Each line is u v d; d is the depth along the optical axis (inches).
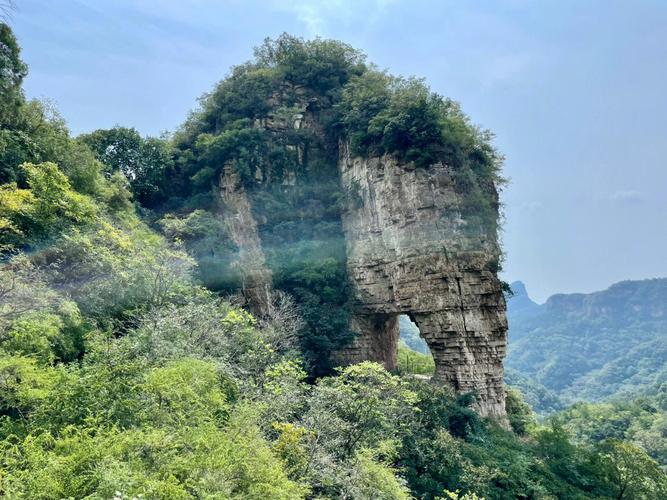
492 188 1836.9
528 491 1119.0
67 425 553.0
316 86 2237.9
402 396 1075.3
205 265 1743.4
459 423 1348.4
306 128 2162.9
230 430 618.2
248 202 1961.1
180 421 593.3
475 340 1590.8
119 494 367.6
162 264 1247.5
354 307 1860.2
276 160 2059.5
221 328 1106.1
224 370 857.5
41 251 983.6
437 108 1726.1
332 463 760.3
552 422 1681.8
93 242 1121.4
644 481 1282.0
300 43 2284.7
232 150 2023.9
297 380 1027.9
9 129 1282.0
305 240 1957.4
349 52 2285.9
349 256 1925.4
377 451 842.8
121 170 2057.1
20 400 606.9
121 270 1071.0
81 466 451.5
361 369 1007.0
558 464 1321.4
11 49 1288.1
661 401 4030.5
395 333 2064.5
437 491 1003.9
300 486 613.6
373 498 724.7
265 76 2188.7
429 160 1702.8
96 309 1004.6
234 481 506.0
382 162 1819.6
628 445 1375.5
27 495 412.5
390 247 1758.1
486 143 1855.3
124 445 479.5
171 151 2194.9
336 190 2070.6
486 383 1582.2
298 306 1668.3
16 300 759.1
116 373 648.4
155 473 456.1
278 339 1331.2
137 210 1953.7
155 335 800.3
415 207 1685.5
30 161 1238.3
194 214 1857.8
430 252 1628.9
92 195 1438.2
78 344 879.1
